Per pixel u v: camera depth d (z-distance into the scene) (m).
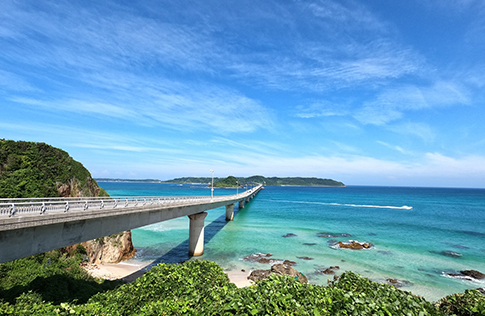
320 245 40.97
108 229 19.28
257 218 69.88
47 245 14.33
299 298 8.88
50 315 9.99
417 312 7.97
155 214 25.83
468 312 8.89
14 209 12.83
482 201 136.50
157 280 12.77
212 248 38.81
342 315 7.79
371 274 28.89
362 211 86.56
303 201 130.25
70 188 31.34
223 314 8.05
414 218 70.12
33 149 29.48
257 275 26.78
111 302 11.72
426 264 32.25
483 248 39.88
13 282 16.59
